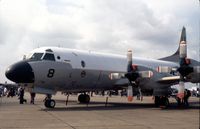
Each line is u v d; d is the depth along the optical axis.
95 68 23.19
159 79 21.89
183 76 19.84
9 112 17.33
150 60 28.97
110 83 24.45
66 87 21.83
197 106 24.45
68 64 21.33
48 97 20.92
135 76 21.42
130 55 21.89
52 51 20.95
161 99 22.17
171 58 33.59
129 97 21.75
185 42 19.81
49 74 20.20
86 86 23.09
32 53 20.83
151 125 11.85
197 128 11.05
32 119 13.76
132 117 14.88
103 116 15.29
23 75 19.02
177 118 14.51
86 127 11.23
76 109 19.81
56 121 13.02
